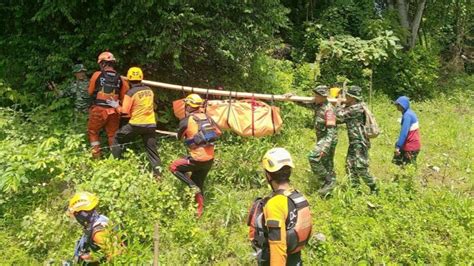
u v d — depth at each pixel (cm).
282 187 357
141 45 725
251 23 757
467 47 1627
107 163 579
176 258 490
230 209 561
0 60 761
